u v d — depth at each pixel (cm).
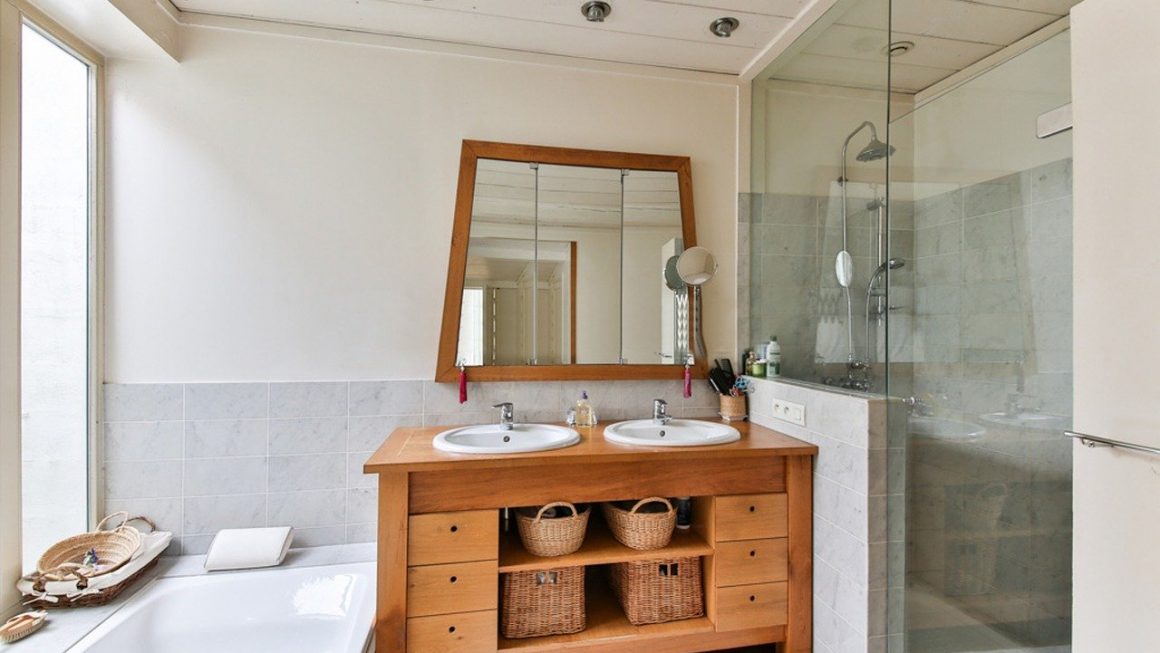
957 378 188
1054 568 171
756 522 186
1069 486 169
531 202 225
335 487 211
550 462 170
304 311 209
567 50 224
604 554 181
